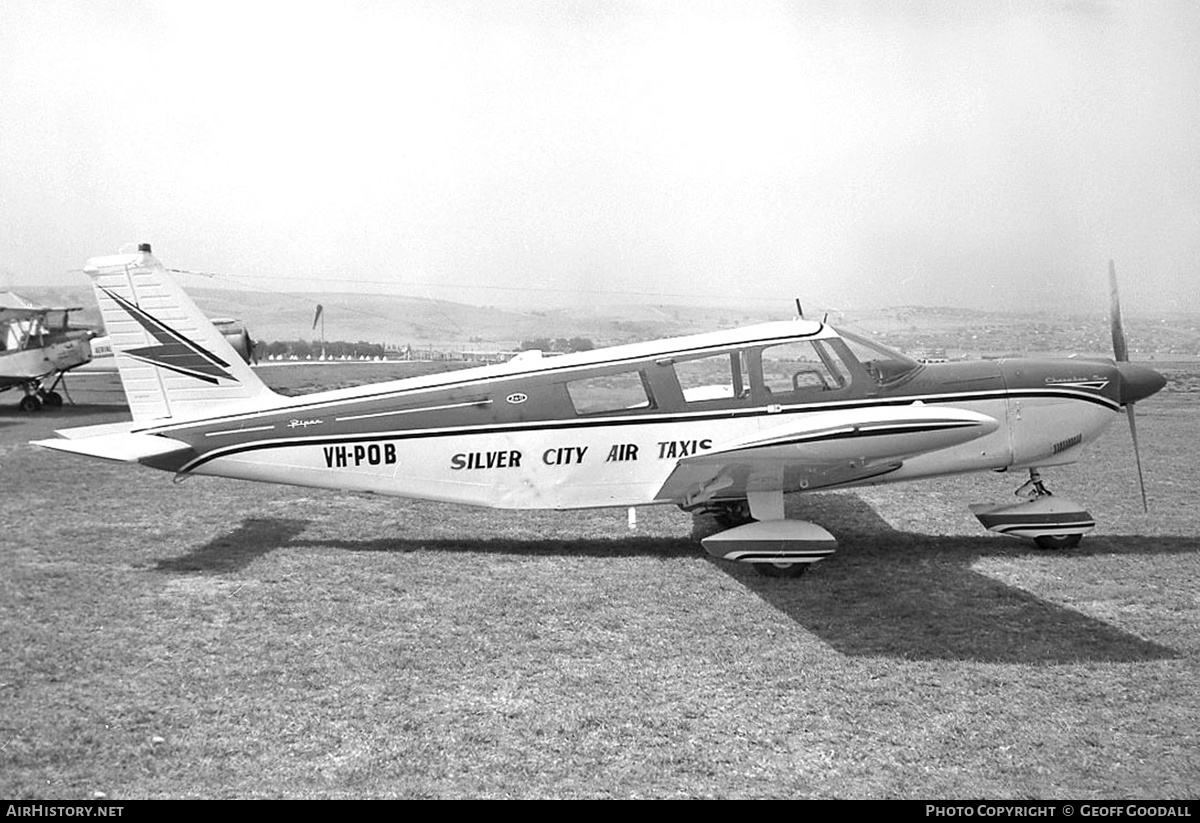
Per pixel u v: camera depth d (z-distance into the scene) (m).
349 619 6.17
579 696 4.91
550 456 7.96
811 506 10.20
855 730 4.51
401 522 9.25
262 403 8.33
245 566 7.51
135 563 7.54
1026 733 4.47
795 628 6.04
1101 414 8.18
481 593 6.82
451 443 8.00
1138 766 4.14
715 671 5.28
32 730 4.42
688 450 7.85
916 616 6.26
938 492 11.02
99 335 22.30
